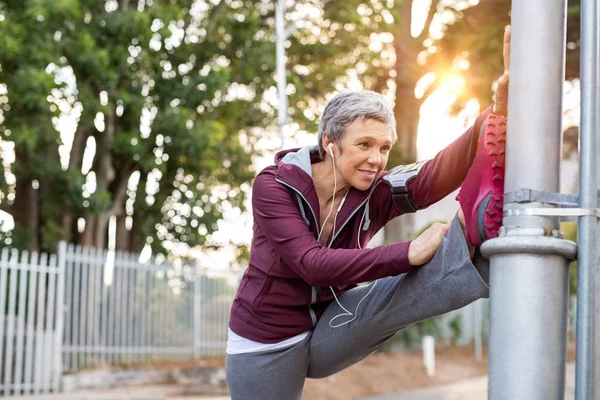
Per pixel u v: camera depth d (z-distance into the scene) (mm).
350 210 2479
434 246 2023
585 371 1671
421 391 14805
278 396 2725
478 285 1947
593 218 1684
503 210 1757
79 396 11008
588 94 1724
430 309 2135
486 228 1805
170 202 17062
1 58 12508
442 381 16906
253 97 18031
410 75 20625
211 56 16766
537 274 1652
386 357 18078
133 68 14398
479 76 19062
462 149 2322
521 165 1728
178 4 16328
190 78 15352
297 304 2584
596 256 1681
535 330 1643
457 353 21797
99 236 15562
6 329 11312
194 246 17203
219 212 17016
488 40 18969
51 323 11734
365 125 2334
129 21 13859
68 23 13398
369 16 18688
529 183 1718
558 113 1732
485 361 21188
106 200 14516
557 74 1732
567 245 1658
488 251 1707
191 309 14453
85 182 15039
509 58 1866
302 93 18547
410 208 2498
